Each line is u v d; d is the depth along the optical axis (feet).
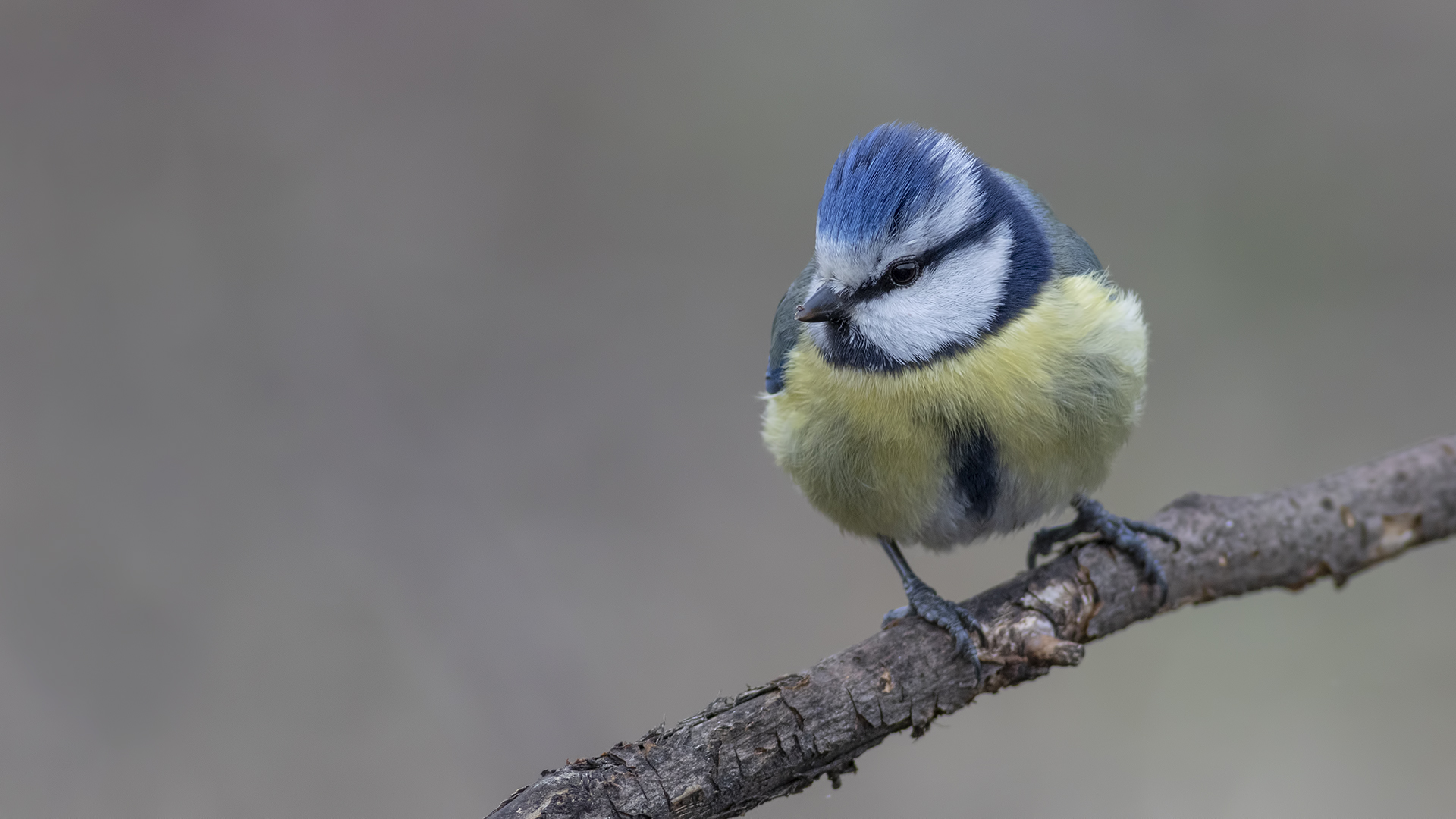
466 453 38.37
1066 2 43.39
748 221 43.32
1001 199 21.39
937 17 43.91
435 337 40.50
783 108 43.73
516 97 43.19
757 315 41.81
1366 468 24.17
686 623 35.35
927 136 21.39
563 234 43.14
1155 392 39.04
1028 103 43.11
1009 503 21.70
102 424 36.88
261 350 39.14
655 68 43.91
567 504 37.83
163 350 38.65
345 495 36.65
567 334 41.27
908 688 18.80
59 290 38.93
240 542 35.09
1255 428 37.96
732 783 17.02
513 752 31.99
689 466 38.99
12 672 32.17
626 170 43.50
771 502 38.32
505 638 34.27
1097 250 40.81
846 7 44.21
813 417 21.45
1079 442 20.77
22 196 39.78
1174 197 41.47
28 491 35.27
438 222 42.42
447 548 36.01
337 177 42.11
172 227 40.47
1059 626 20.52
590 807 16.08
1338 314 39.86
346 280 40.91
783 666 34.42
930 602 20.06
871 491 21.61
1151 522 22.47
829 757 18.01
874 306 20.80
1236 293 40.27
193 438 36.94
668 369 40.81
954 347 20.56
